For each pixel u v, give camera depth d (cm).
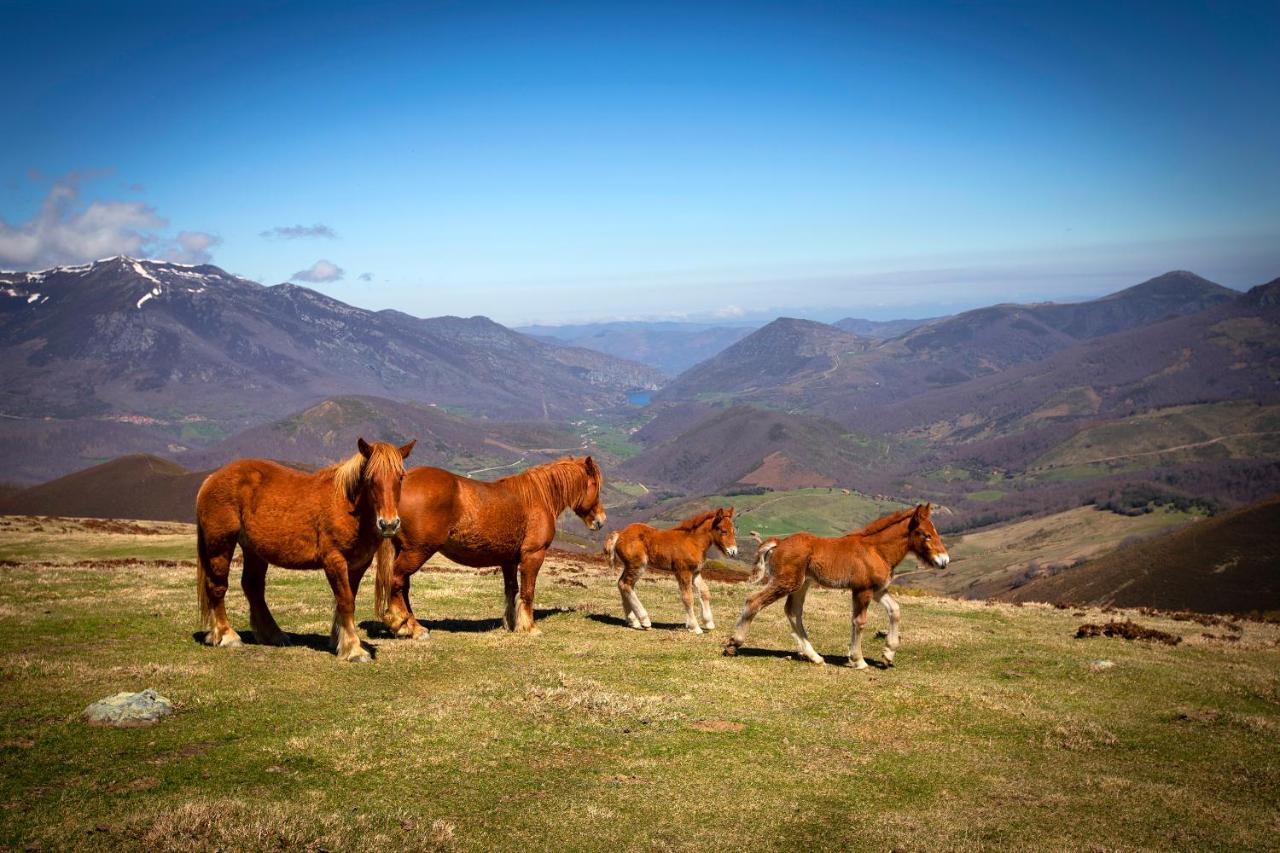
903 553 1493
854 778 935
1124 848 792
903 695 1287
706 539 1719
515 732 980
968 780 959
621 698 1120
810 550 1451
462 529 1466
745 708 1161
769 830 786
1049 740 1128
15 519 5762
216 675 1130
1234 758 1109
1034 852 770
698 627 1750
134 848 641
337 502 1254
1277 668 1780
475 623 1684
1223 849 812
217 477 1288
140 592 1869
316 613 1664
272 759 852
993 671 1552
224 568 1310
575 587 2473
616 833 753
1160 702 1377
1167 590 17412
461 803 786
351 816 733
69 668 1105
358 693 1105
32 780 759
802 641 1505
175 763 825
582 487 1662
